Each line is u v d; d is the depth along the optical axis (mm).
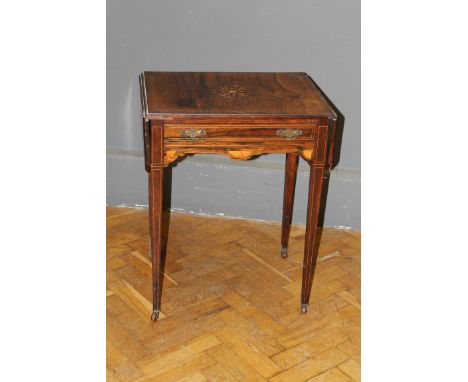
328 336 2525
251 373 2348
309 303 2691
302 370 2369
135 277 2789
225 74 2658
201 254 2957
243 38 2906
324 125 2340
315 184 2428
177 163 3133
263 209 3205
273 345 2475
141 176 3186
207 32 2906
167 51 2951
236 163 3121
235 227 3160
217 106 2344
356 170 3080
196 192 3193
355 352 2451
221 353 2428
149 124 2395
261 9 2852
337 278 2846
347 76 2924
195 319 2580
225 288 2754
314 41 2883
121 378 2303
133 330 2510
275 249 3021
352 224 3178
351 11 2812
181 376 2324
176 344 2459
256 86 2555
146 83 2525
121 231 3076
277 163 3109
